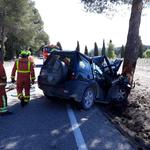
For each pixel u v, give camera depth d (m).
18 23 50.47
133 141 7.23
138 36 15.24
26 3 50.47
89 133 7.74
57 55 11.11
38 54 85.75
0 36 48.81
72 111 10.30
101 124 8.71
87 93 10.83
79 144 6.83
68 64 10.75
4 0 46.91
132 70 15.18
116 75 12.52
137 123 9.20
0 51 10.55
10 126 8.17
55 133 7.64
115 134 7.72
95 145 6.80
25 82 10.92
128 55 15.23
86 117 9.53
